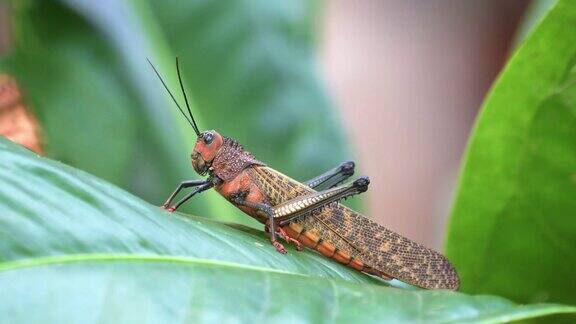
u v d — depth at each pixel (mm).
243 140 527
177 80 527
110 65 520
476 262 421
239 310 336
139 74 521
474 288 424
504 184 410
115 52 521
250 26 537
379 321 340
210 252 354
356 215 432
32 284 316
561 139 400
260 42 536
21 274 316
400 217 1044
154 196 515
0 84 500
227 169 428
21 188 335
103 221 340
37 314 309
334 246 425
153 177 519
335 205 429
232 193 429
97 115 514
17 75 504
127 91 520
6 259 319
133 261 336
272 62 536
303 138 531
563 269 413
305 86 538
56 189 340
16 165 339
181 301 333
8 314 302
